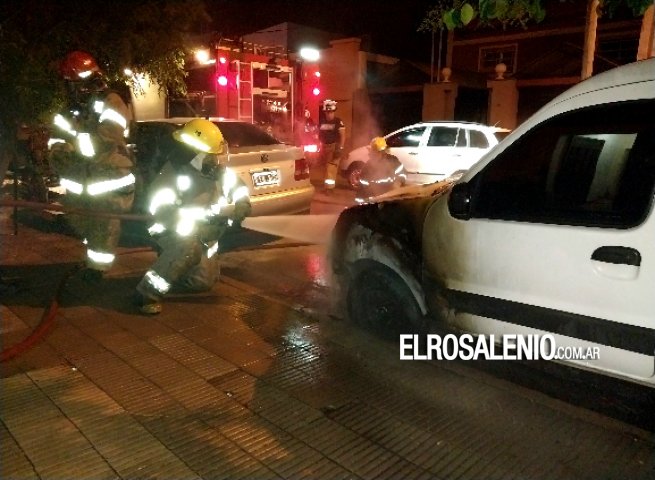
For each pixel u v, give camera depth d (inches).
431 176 447.8
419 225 144.6
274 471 104.4
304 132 498.9
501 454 110.9
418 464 107.4
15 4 184.2
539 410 127.1
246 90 457.4
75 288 198.8
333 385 136.7
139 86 304.0
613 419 123.9
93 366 142.7
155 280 175.0
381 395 132.4
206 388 133.8
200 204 178.5
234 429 117.3
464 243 130.6
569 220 114.0
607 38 671.1
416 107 767.7
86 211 170.7
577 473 105.3
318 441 114.0
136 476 101.6
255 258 255.3
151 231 180.4
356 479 102.8
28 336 158.9
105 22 210.1
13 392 128.8
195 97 434.3
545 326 117.8
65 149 196.1
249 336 163.8
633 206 106.1
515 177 123.6
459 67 824.3
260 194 256.4
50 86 196.5
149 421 119.1
